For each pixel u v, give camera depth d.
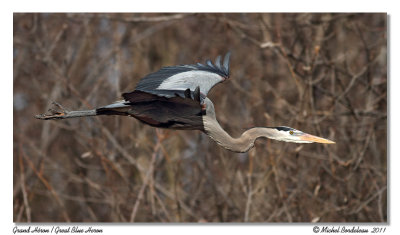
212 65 9.81
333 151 12.77
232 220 12.41
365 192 12.38
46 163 14.25
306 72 12.60
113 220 12.97
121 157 13.78
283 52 12.63
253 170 13.13
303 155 12.77
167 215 11.87
